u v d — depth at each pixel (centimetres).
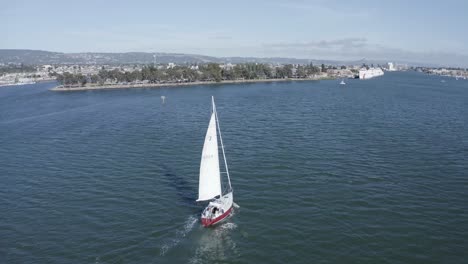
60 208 6494
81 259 4934
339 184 7356
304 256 4925
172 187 7406
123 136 12069
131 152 10050
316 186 7269
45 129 13725
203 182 6050
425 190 7031
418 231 5491
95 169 8644
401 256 4866
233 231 5597
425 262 4731
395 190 7031
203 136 11900
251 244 5244
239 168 8425
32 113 17888
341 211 6166
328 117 15000
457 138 11244
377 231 5500
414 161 8838
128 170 8512
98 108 18900
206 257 4953
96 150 10350
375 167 8394
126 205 6562
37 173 8462
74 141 11550
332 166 8475
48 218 6119
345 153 9525
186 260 4897
